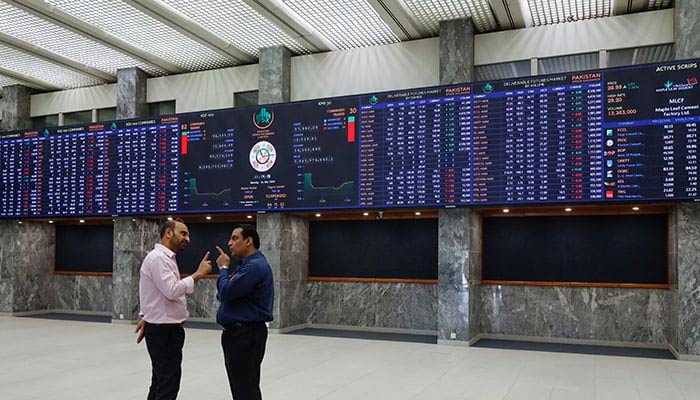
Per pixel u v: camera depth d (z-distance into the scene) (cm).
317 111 985
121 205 1125
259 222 1047
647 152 800
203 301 1205
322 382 649
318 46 1038
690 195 778
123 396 585
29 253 1327
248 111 1034
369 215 1083
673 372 714
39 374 686
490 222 1020
